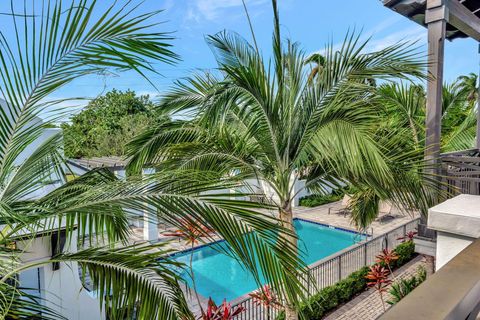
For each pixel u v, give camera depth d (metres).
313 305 5.95
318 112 3.58
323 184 4.29
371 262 8.29
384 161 3.00
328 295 6.41
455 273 0.84
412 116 5.14
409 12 3.91
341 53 3.48
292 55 3.70
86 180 2.94
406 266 8.51
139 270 2.09
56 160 2.87
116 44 2.00
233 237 1.96
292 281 1.98
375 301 6.86
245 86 3.28
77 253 2.20
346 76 3.48
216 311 4.51
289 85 3.73
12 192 2.52
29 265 2.26
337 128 3.20
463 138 6.03
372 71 3.38
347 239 11.99
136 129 15.05
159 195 2.12
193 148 3.66
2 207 1.99
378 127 3.42
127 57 2.05
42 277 4.50
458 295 0.74
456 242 1.67
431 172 3.52
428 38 3.52
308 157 3.80
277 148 3.83
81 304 4.91
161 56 2.08
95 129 15.02
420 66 3.35
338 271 7.57
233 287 9.16
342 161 3.13
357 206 5.41
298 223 13.51
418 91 5.05
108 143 15.13
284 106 3.72
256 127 3.71
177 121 4.25
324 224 12.75
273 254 1.99
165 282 2.11
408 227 10.25
